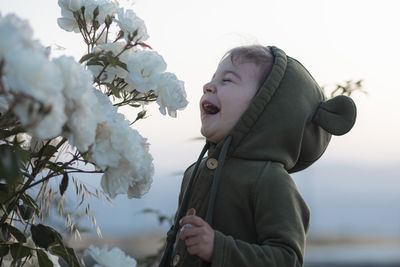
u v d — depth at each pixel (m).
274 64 1.42
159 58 1.14
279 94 1.37
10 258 1.16
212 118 1.41
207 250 1.12
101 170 0.98
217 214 1.29
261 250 1.15
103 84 1.12
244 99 1.38
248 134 1.35
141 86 1.10
